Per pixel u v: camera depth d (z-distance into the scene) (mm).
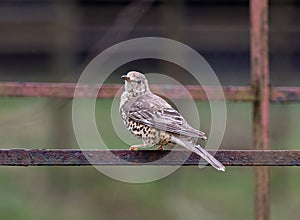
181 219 14539
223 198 15070
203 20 18031
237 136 17328
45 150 6625
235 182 15844
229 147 17047
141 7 16188
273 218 14805
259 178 9789
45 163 6633
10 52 18266
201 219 14477
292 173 15953
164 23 17547
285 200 15469
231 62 18547
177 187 15547
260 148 10438
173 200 15109
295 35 18172
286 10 17984
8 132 17016
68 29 17734
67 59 17812
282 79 18406
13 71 18594
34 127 17172
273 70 18438
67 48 17781
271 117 17453
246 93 10523
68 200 15320
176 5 17203
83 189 15562
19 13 17969
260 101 10508
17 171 16250
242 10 18031
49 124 16875
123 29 16516
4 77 18609
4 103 18078
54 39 17938
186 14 17953
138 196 15188
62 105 15391
